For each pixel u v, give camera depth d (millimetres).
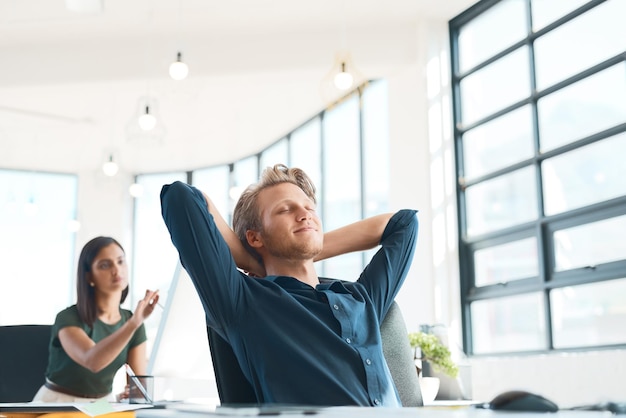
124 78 6910
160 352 1844
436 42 6512
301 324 1410
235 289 1428
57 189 10570
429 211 6277
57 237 10445
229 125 8500
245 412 660
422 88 6449
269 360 1379
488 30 6195
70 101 7703
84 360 2562
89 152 9688
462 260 6250
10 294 10195
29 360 2820
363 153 7254
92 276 2770
